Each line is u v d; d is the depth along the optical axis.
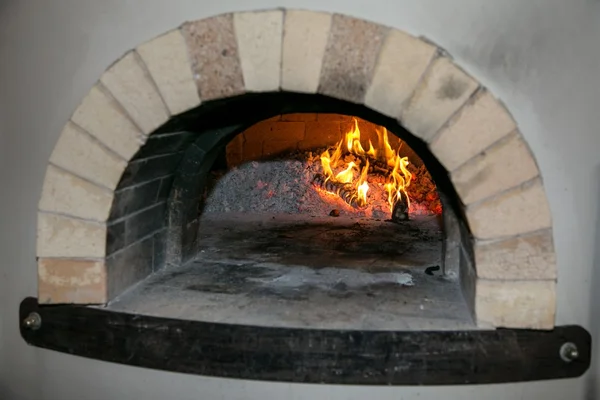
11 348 2.04
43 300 1.91
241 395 1.85
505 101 1.71
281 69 1.72
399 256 2.54
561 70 1.70
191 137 2.14
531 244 1.71
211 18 1.73
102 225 1.86
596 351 1.79
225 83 1.75
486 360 1.75
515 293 1.73
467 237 1.89
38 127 1.94
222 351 1.80
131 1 1.80
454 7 1.69
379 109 1.72
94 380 1.96
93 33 1.85
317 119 3.55
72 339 1.91
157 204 2.24
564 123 1.72
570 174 1.73
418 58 1.68
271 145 3.57
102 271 1.88
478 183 1.71
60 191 1.87
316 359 1.77
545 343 1.75
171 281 2.18
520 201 1.70
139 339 1.85
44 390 2.02
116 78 1.80
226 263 2.43
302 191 3.47
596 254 1.75
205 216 3.34
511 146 1.69
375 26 1.69
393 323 1.80
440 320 1.82
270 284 2.16
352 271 2.32
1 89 1.95
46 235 1.88
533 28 1.69
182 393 1.88
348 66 1.70
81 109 1.83
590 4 1.68
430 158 2.02
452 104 1.69
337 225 3.14
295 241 2.79
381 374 1.77
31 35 1.90
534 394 1.81
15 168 1.98
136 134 1.82
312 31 1.70
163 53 1.77
